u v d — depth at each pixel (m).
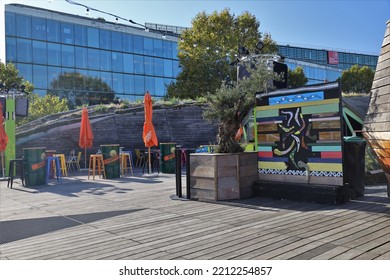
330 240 3.63
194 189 6.54
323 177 5.78
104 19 29.75
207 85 22.86
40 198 7.51
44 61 27.00
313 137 5.89
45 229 4.71
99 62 29.53
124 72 30.78
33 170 9.77
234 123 6.62
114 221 5.00
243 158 6.37
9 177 10.64
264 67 7.17
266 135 6.55
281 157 6.33
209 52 23.50
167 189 8.20
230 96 6.54
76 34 28.53
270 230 4.11
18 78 21.23
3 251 3.78
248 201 6.05
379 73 5.72
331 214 4.79
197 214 5.21
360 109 11.27
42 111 20.00
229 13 23.84
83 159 16.12
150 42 32.34
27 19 26.36
